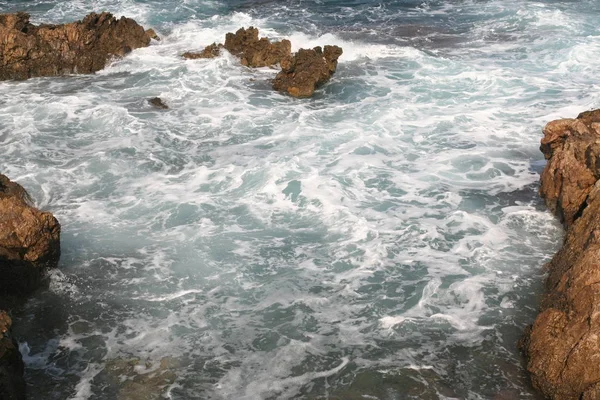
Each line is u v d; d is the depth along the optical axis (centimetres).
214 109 2491
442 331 1417
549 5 3659
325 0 4009
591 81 2669
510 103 2498
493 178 2003
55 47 2841
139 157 2136
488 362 1331
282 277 1591
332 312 1478
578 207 1680
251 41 2962
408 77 2766
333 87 2681
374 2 3944
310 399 1255
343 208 1842
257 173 2025
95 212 1842
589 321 1219
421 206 1867
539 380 1248
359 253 1670
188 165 2095
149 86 2695
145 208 1864
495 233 1733
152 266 1628
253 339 1403
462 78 2734
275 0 4019
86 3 3900
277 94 2628
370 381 1293
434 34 3322
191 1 3953
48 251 1559
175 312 1480
